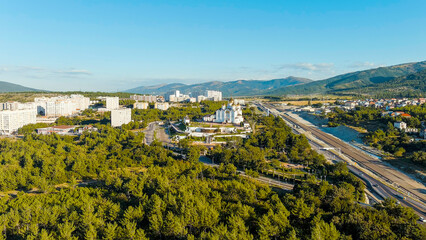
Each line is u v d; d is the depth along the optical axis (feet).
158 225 359.25
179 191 445.78
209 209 375.04
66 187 547.90
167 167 586.45
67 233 336.29
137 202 444.55
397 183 615.16
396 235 327.67
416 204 506.89
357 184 542.57
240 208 376.27
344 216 366.84
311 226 349.82
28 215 373.81
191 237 320.70
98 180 568.82
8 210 418.51
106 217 388.78
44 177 570.87
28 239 325.01
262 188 482.28
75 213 378.32
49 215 376.89
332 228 325.62
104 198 440.86
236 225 340.18
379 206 413.59
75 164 618.85
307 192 446.60
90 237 333.01
